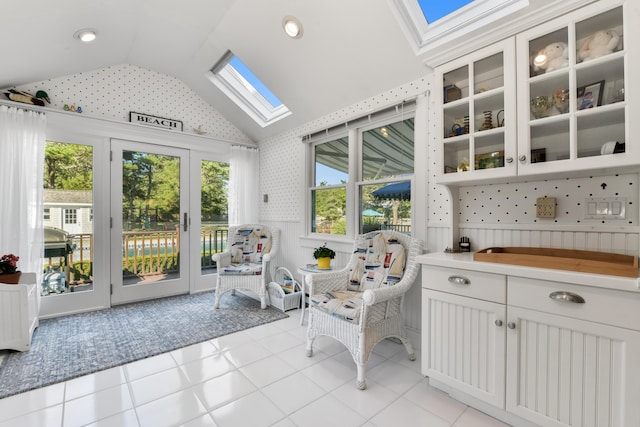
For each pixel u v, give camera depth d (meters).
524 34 1.60
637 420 1.14
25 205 2.71
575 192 1.68
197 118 3.99
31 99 2.81
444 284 1.71
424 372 1.81
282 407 1.65
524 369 1.42
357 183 2.99
